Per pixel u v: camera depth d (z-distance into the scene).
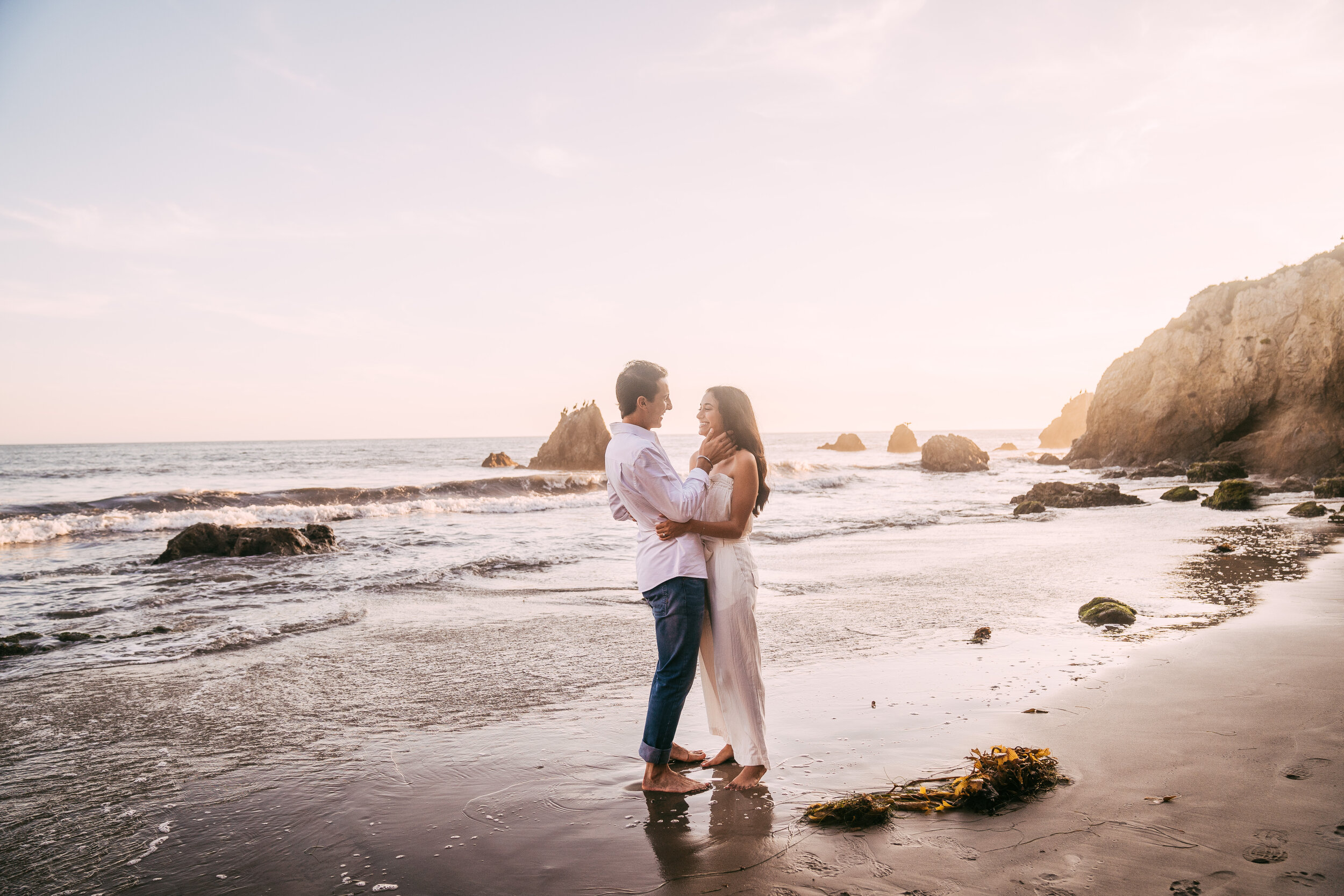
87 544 12.22
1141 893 2.11
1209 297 36.06
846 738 3.52
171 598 7.45
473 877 2.38
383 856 2.53
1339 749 3.12
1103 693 4.06
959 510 18.39
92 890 2.35
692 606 3.19
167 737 3.74
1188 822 2.53
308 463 48.22
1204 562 9.16
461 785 3.12
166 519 14.62
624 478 3.24
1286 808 2.60
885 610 6.66
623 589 7.99
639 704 4.26
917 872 2.31
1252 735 3.33
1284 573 8.09
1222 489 17.66
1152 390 35.84
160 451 80.31
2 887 2.36
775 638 5.60
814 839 2.57
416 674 4.86
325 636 5.89
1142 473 32.12
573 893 2.26
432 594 7.72
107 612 6.84
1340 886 2.10
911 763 3.19
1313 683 4.09
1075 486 19.67
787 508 18.97
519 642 5.71
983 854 2.40
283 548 10.59
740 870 2.37
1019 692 4.14
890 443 71.75
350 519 16.59
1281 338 31.16
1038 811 2.68
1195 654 4.82
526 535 13.31
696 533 3.24
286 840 2.66
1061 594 7.35
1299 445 28.72
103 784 3.17
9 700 4.33
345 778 3.21
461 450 81.38
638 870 2.40
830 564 9.52
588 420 43.06
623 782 3.16
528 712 4.11
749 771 3.09
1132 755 3.16
